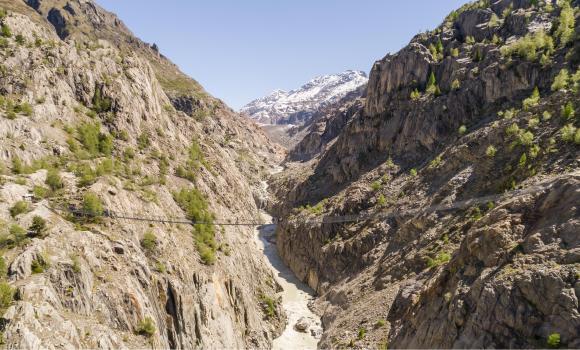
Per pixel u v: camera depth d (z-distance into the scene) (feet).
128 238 148.36
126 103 252.62
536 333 106.32
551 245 119.44
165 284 146.61
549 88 261.44
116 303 120.16
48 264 111.75
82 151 187.21
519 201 143.13
